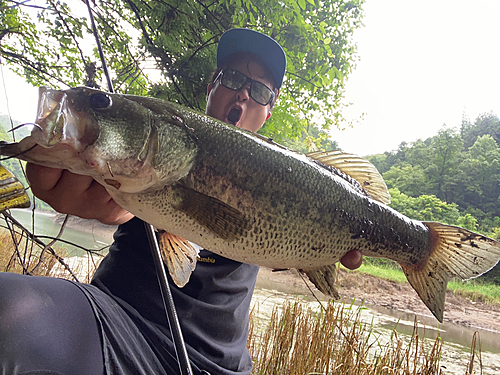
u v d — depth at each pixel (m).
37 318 0.32
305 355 0.88
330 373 0.85
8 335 0.29
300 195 0.49
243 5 0.97
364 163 0.57
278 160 0.49
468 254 0.58
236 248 0.47
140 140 0.43
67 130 0.37
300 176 0.50
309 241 0.50
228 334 0.51
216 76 0.79
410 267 0.59
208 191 0.45
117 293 0.47
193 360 0.45
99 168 0.40
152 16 0.89
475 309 3.38
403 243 0.58
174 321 0.42
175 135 0.45
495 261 0.56
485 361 1.57
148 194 0.44
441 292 0.59
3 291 0.32
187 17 0.88
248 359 0.57
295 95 1.37
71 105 0.39
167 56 0.93
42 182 0.39
